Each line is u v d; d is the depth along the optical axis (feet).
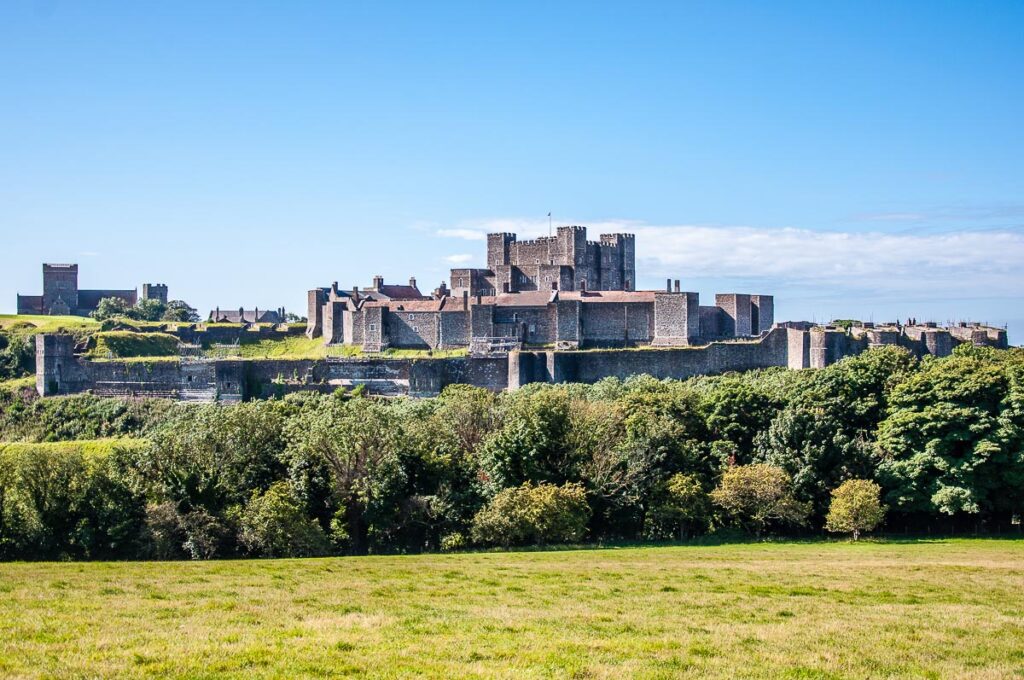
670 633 147.43
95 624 145.59
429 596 175.63
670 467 329.31
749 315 635.25
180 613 155.02
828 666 131.75
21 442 486.79
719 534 315.78
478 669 125.59
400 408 413.18
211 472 299.99
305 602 166.50
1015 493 316.19
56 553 283.79
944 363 353.72
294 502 286.87
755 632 148.77
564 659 131.03
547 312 607.78
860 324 647.15
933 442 316.81
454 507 298.56
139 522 287.28
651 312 600.80
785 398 359.66
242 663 125.59
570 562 234.58
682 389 390.21
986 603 176.04
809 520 323.57
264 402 445.37
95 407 530.27
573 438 324.39
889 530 326.65
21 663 122.93
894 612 165.99
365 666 125.80
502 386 545.03
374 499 289.74
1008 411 314.96
